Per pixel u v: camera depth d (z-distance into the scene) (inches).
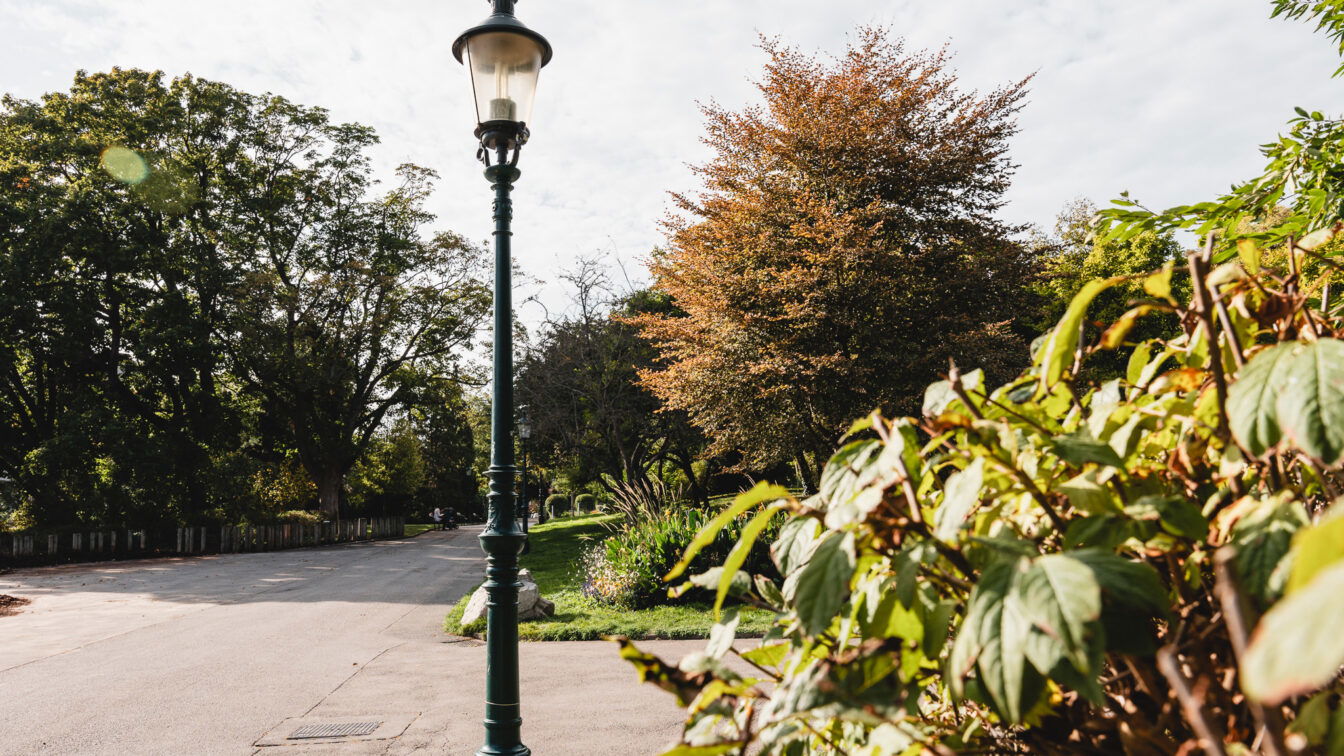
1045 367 40.0
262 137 1248.8
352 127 1310.3
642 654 38.8
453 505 2605.8
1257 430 28.6
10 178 1026.1
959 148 669.3
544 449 1235.2
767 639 46.9
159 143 1174.3
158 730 217.8
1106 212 118.6
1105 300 801.6
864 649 36.5
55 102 1103.0
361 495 1930.4
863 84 676.1
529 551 976.3
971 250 665.0
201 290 1144.2
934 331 618.5
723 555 446.0
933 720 46.6
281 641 365.7
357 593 580.7
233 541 1148.5
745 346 671.8
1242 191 115.2
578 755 189.9
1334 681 32.2
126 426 1025.5
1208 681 28.5
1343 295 53.6
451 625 393.4
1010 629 28.7
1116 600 30.2
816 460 722.2
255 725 221.5
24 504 1029.2
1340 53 156.2
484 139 174.7
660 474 1461.6
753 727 43.9
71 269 1028.5
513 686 161.8
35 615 477.1
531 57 174.9
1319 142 110.8
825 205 640.4
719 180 708.7
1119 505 37.2
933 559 34.2
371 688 266.4
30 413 1127.6
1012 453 36.4
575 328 1075.3
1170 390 41.4
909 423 40.2
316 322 1268.5
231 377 1275.8
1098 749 35.2
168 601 541.0
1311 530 16.0
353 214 1331.2
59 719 230.2
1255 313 40.2
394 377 1507.1
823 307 609.6
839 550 36.1
